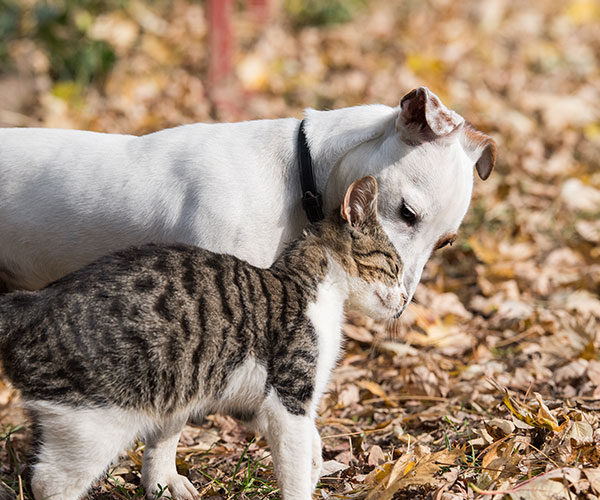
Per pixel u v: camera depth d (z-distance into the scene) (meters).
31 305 3.46
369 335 5.97
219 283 3.65
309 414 3.74
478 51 11.80
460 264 7.02
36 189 4.29
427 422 4.80
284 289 3.79
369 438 4.78
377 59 11.24
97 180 4.27
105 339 3.40
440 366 5.56
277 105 9.79
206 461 4.57
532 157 8.74
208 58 10.12
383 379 5.52
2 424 4.96
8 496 3.94
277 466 3.72
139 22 10.59
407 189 4.09
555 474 3.64
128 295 3.47
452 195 4.12
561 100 10.12
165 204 4.21
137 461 4.49
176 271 3.60
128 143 4.42
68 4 9.89
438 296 6.39
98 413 3.43
